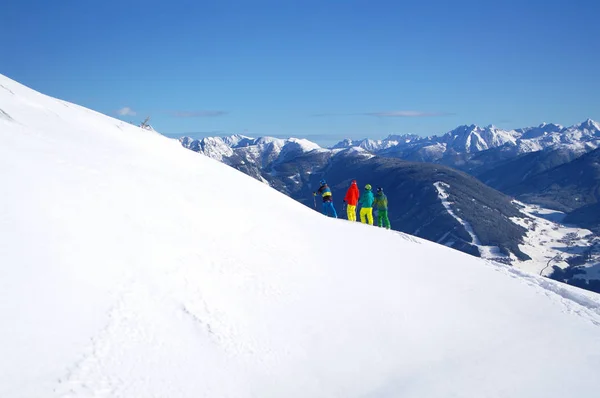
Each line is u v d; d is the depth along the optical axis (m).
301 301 8.52
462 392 6.88
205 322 6.92
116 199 9.08
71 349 5.38
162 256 7.98
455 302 10.46
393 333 8.34
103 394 5.04
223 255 9.05
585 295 13.04
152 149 16.16
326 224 14.75
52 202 7.81
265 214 12.91
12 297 5.64
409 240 15.54
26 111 13.47
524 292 12.28
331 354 7.27
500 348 8.61
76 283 6.40
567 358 8.59
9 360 4.88
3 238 6.45
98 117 18.64
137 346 5.90
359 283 10.08
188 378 5.79
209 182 14.17
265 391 6.11
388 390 6.70
